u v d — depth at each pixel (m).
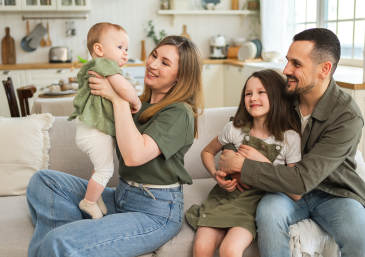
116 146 1.35
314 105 1.40
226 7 5.14
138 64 4.52
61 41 4.88
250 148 1.39
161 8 4.92
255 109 1.41
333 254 1.34
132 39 5.04
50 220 1.29
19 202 1.59
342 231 1.23
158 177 1.27
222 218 1.30
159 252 1.30
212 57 5.02
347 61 3.31
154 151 1.16
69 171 1.83
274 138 1.42
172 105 1.25
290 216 1.31
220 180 1.43
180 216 1.33
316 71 1.30
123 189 1.33
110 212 1.40
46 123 1.84
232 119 1.61
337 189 1.35
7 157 1.72
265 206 1.28
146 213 1.27
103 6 4.88
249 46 4.49
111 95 1.14
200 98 1.35
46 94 2.76
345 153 1.29
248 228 1.25
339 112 1.31
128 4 4.93
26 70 4.34
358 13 3.14
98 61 1.13
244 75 4.07
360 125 1.31
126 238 1.17
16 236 1.32
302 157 1.39
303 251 1.28
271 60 4.34
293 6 4.43
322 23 3.68
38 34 4.77
